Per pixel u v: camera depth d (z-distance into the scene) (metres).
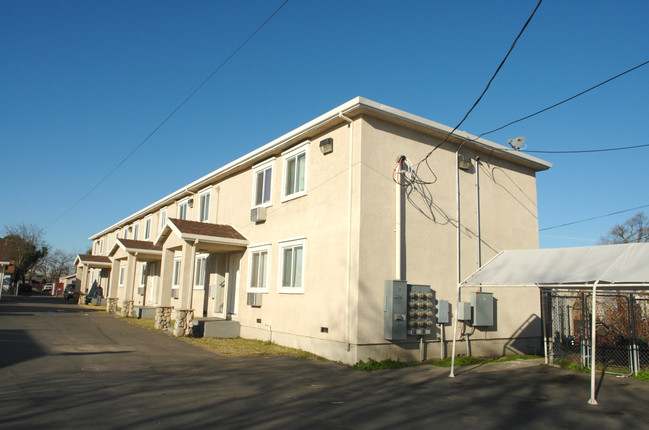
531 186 16.75
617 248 9.95
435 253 13.29
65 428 5.64
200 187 21.17
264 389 8.37
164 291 17.59
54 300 43.84
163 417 6.30
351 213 12.03
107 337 14.67
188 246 15.78
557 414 7.30
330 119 12.67
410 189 12.98
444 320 12.02
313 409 7.12
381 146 12.52
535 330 15.56
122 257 24.61
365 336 11.44
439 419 6.84
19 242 68.00
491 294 14.02
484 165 15.28
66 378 8.53
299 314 13.38
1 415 6.08
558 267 10.10
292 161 14.95
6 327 15.99
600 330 14.22
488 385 9.55
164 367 10.19
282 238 14.69
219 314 17.97
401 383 9.53
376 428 6.27
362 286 11.55
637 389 9.37
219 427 5.97
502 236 15.36
